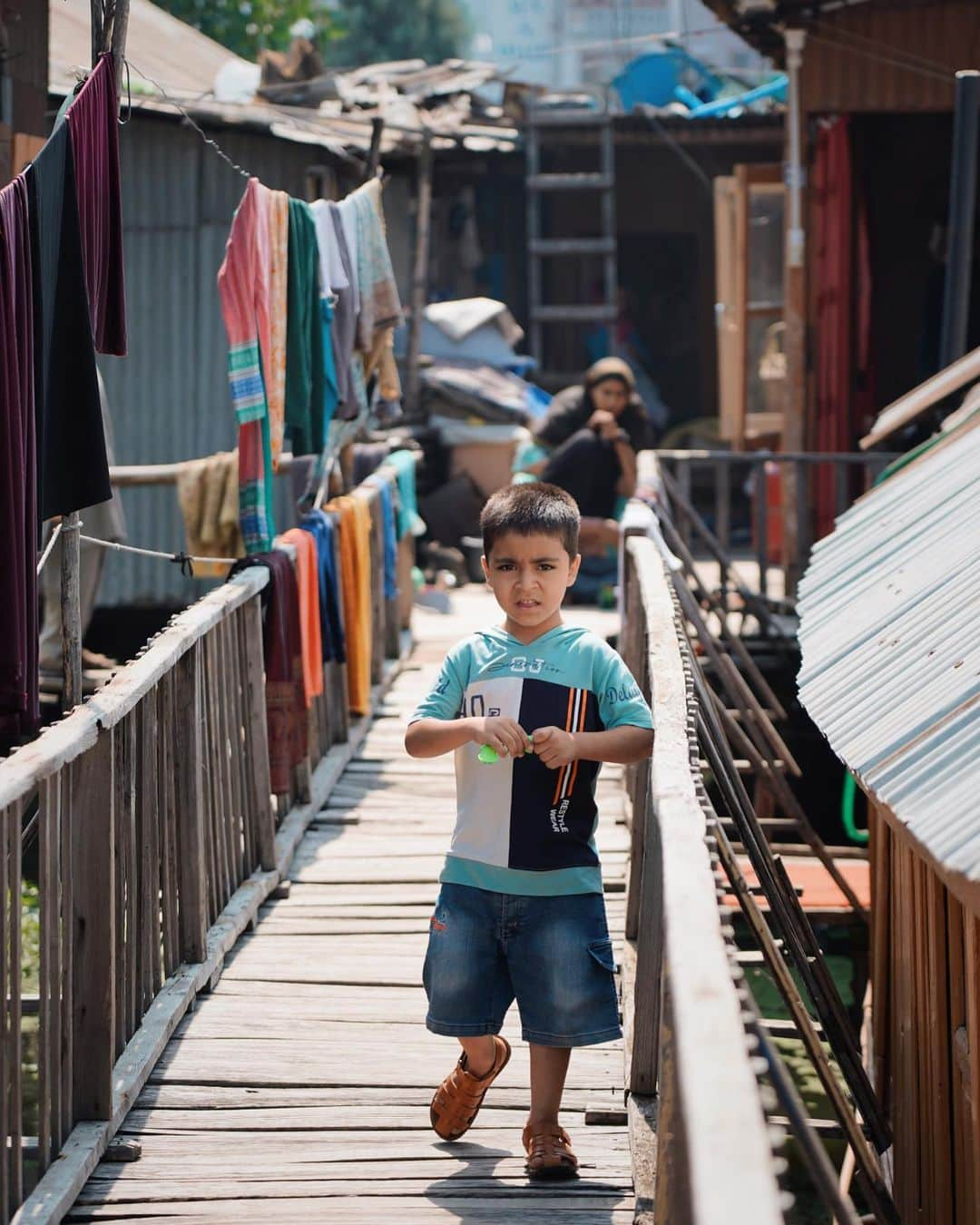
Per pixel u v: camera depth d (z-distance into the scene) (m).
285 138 11.56
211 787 5.26
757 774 6.71
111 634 12.58
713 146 18.31
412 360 14.57
